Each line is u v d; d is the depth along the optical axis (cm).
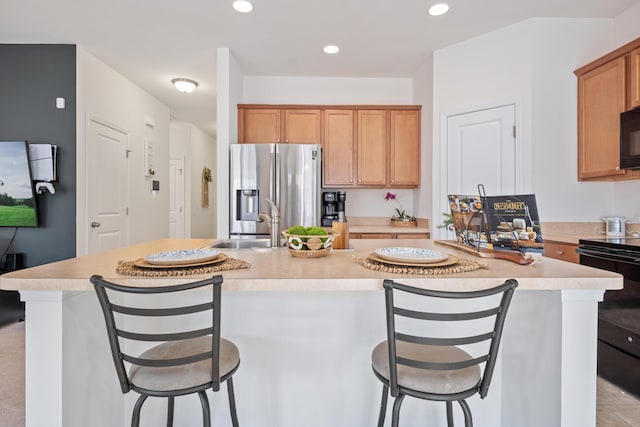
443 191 342
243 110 385
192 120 614
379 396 152
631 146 236
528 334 135
